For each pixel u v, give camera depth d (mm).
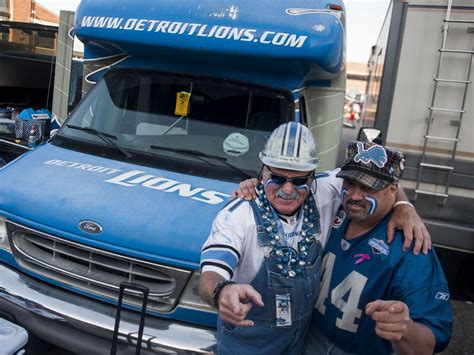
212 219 2930
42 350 3742
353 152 2168
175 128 3867
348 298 2188
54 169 3439
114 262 2916
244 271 2211
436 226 4691
